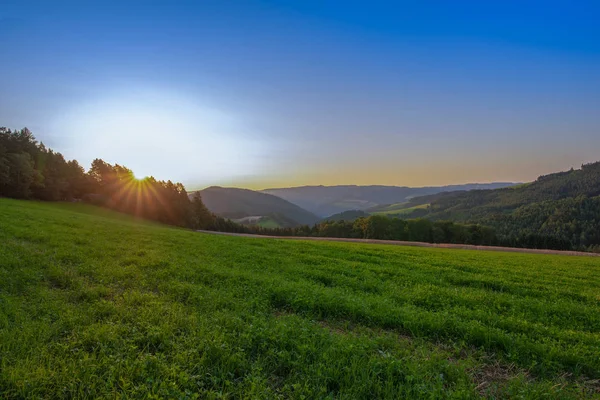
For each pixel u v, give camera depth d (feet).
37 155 295.28
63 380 15.37
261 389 15.88
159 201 338.13
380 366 18.52
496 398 17.04
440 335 25.31
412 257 83.46
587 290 51.44
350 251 86.17
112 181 367.25
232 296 31.60
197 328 22.38
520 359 21.49
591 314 34.24
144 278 36.52
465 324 26.13
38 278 32.14
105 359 17.25
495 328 26.43
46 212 114.52
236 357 18.51
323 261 62.28
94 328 21.04
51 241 52.13
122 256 48.32
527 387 17.62
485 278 54.80
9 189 234.58
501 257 112.88
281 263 55.16
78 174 331.57
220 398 14.87
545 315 33.35
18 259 37.47
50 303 25.39
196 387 15.88
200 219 389.39
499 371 20.48
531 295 45.83
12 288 28.27
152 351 19.51
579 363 21.17
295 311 30.14
